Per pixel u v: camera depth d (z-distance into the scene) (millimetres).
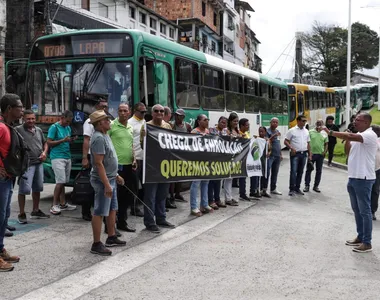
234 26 51344
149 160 7094
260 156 10375
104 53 8641
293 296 4617
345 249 6449
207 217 8320
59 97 8891
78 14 22812
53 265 5406
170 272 5281
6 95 5238
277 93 19297
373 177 6379
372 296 4676
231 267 5508
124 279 5016
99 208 5789
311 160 11461
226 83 13219
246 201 10156
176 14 40562
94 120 5688
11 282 4836
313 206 9820
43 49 9117
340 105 36875
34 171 7539
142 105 7871
